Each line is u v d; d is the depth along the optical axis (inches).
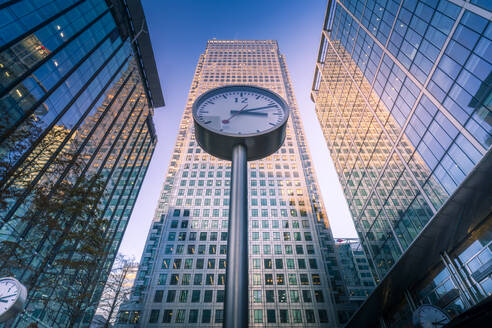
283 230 2203.5
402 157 1246.3
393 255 1263.5
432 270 898.1
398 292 1002.1
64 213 682.2
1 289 398.9
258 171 2667.3
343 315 1782.7
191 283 1891.0
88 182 747.4
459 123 898.1
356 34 1710.1
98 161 1798.7
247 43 4635.8
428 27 1041.5
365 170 1583.4
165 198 2549.2
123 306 1775.3
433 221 761.0
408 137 1203.9
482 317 270.1
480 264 717.9
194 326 1691.7
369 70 1550.2
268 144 292.5
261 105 329.1
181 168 2684.5
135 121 2625.5
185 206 2361.0
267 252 2066.9
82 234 687.1
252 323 1722.4
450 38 933.2
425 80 1070.4
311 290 1872.5
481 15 801.6
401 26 1222.3
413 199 1155.9
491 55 772.0
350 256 2427.4
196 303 1788.9
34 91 1158.3
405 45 1194.6
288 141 3004.4
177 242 2116.1
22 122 1023.0
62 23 1370.6
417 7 1103.6
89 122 1646.2
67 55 1405.0
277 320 1736.0
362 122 1636.3
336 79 2050.9
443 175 986.1
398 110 1280.8
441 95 983.6
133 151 2662.4
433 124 1036.5
